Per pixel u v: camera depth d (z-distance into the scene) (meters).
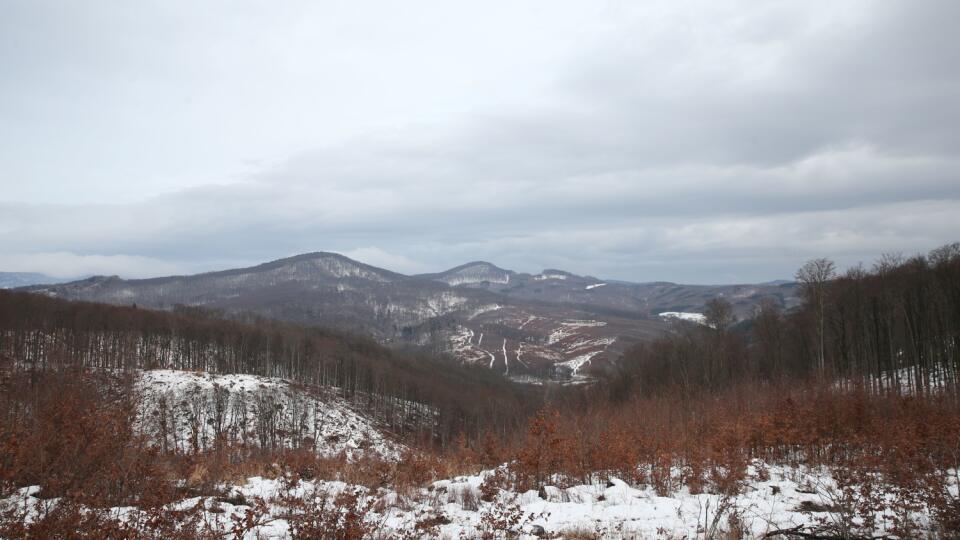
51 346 79.50
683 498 17.42
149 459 14.30
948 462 19.00
